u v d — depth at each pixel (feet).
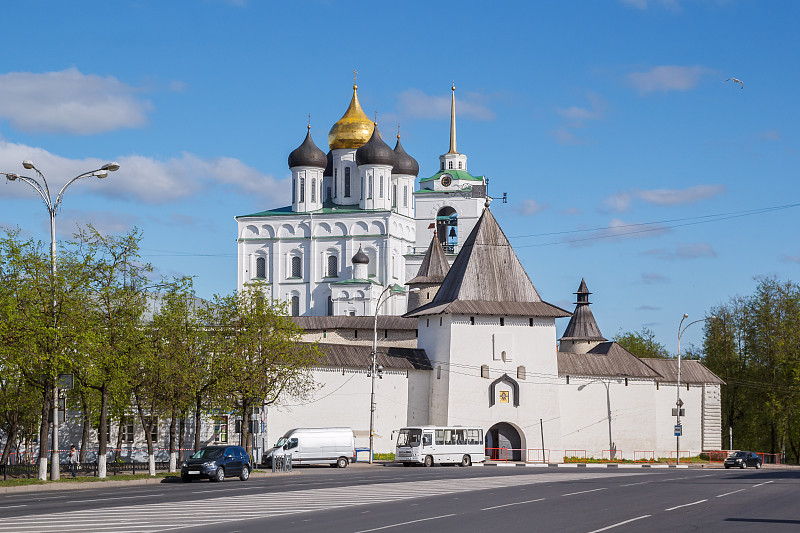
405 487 146.10
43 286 157.48
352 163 460.55
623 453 306.55
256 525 90.63
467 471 202.69
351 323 327.47
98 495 131.23
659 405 320.09
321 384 263.08
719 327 386.32
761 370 361.71
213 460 166.40
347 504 114.62
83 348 160.04
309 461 218.38
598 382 305.73
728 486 152.97
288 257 443.73
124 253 175.01
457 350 285.84
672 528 88.48
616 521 94.79
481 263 296.30
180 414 215.51
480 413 285.43
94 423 233.14
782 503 118.11
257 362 224.94
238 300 232.94
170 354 195.31
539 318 295.07
